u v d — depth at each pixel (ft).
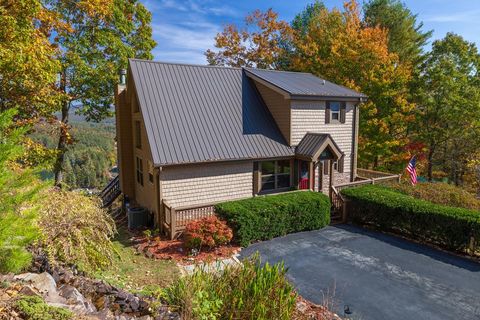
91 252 22.54
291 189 55.31
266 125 55.06
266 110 57.21
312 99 54.39
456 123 85.25
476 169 87.81
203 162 45.24
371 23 108.17
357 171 70.74
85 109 71.87
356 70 84.38
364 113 80.23
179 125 47.42
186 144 45.85
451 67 82.84
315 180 56.85
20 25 42.45
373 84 79.66
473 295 28.19
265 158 50.83
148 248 37.24
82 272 19.56
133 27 75.36
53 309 11.17
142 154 50.90
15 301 10.95
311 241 40.93
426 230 40.68
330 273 32.12
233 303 17.53
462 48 83.97
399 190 57.41
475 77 85.87
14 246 11.54
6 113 11.89
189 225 37.19
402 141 84.17
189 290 17.29
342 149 61.36
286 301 18.56
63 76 68.03
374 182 59.93
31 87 46.83
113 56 73.10
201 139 47.37
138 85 48.60
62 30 65.10
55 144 69.87
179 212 41.11
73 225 21.48
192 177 46.03
